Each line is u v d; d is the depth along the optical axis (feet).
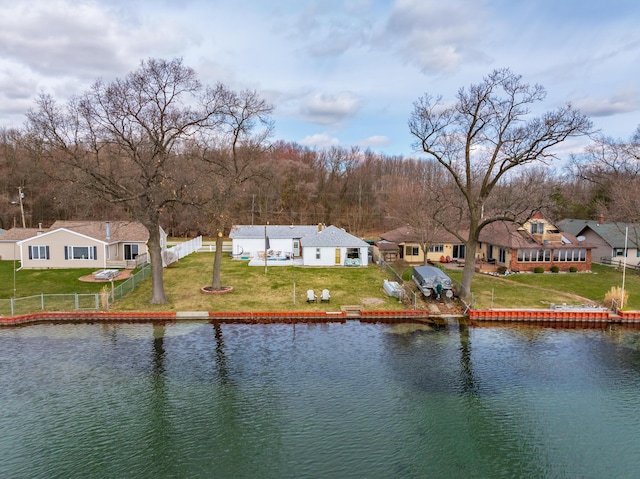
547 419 57.88
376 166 370.53
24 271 136.67
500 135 102.47
